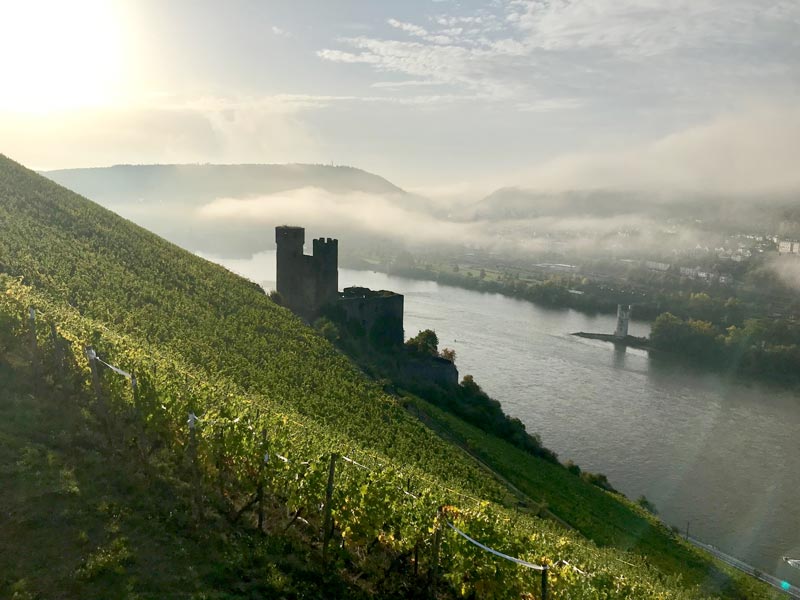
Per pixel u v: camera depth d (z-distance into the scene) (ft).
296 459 64.90
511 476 184.24
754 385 391.24
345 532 59.62
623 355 446.60
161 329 148.66
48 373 76.43
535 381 372.17
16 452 56.29
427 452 159.43
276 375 159.02
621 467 259.80
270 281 624.18
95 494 53.57
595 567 73.15
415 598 55.42
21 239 170.30
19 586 40.16
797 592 163.12
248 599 45.52
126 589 42.63
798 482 247.29
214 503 60.34
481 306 625.82
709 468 259.19
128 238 219.20
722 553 188.24
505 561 55.06
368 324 305.32
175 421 69.56
